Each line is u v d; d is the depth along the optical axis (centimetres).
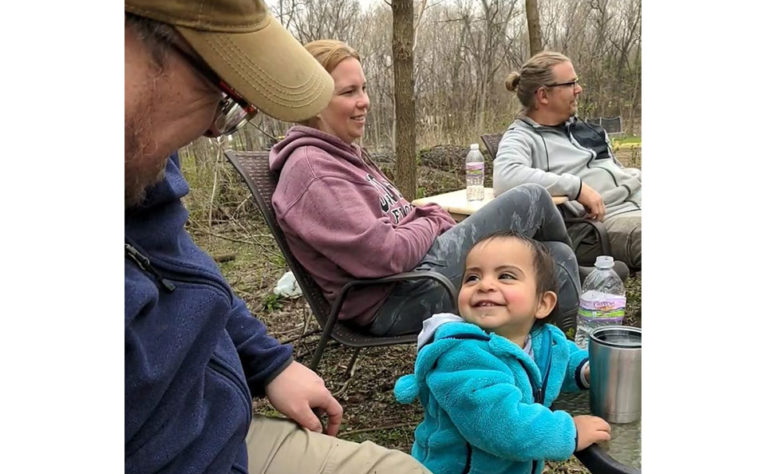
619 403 98
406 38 432
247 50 71
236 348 107
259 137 466
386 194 206
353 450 100
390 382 233
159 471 77
